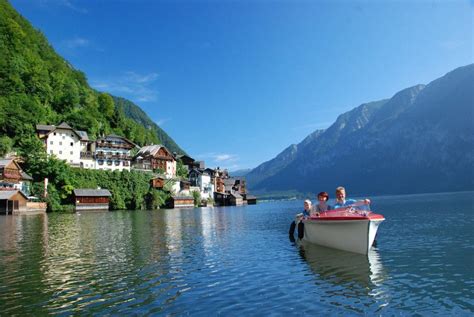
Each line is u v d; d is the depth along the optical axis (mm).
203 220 49469
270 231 32500
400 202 102375
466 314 10578
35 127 99375
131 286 13820
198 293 12820
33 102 109562
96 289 13500
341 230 20672
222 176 185375
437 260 18047
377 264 17219
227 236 29094
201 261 18484
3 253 21516
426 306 11289
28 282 14672
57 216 60531
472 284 13609
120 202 94688
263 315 10648
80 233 32062
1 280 15102
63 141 98750
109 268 17016
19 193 66375
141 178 103125
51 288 13727
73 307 11516
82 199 84500
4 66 114312
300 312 10859
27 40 142875
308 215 24625
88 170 92188
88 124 125188
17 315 10914
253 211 81125
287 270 16234
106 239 27578
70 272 16312
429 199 114688
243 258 19141
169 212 79000
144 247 23297
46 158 85438
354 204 21500
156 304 11695
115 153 110438
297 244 23594
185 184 125250
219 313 10844
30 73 122438
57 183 84062
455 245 22438
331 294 12602
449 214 47062
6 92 108312
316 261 18031
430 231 29703
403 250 21031
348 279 14578
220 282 14281
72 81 151375
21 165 82438
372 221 19219
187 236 29391
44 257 20016
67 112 127125
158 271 16266
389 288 13273
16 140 93250
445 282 13977
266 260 18516
